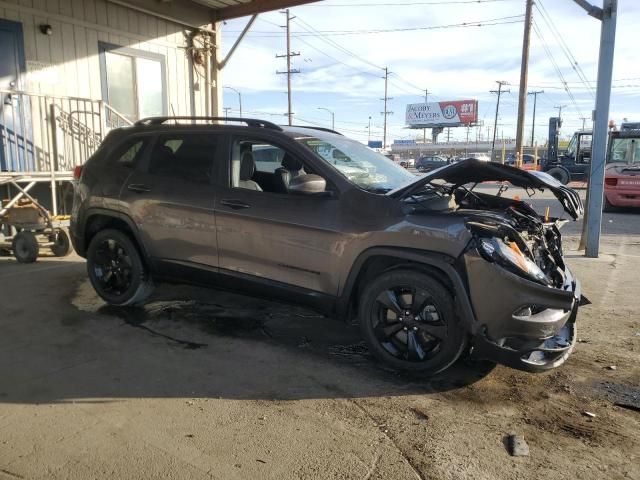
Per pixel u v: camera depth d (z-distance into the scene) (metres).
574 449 3.08
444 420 3.37
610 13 8.25
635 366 4.26
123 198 5.20
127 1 10.51
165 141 5.15
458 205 4.97
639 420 3.42
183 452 2.96
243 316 5.27
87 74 10.04
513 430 3.28
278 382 3.87
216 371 4.04
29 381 3.82
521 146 30.75
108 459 2.88
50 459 2.88
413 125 107.12
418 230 3.84
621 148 15.95
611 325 5.25
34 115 9.23
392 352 4.02
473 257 3.65
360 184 4.34
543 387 3.87
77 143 9.87
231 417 3.36
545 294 3.62
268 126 4.68
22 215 7.78
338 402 3.58
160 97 11.62
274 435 3.16
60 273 6.99
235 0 11.62
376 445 3.07
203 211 4.73
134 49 10.91
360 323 4.14
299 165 5.30
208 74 12.73
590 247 8.66
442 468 2.87
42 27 9.20
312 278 4.29
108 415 3.36
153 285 5.45
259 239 4.47
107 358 4.24
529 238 4.28
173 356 4.30
